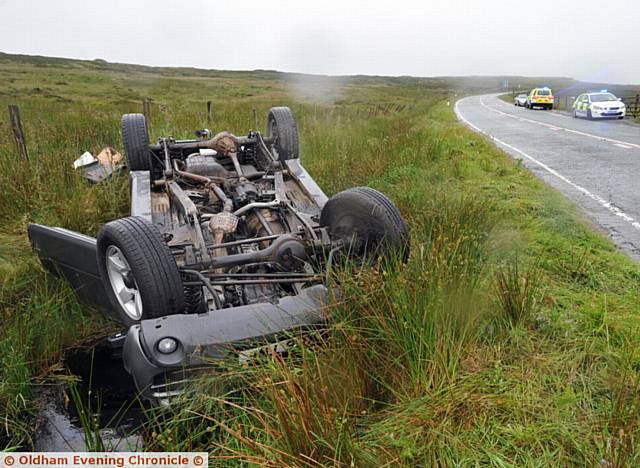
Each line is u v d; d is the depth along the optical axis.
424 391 2.63
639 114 26.11
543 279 4.16
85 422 2.48
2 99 23.91
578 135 16.20
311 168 8.11
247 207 4.26
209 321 2.87
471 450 2.26
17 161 7.09
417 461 2.29
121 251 3.17
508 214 5.98
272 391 2.34
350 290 3.12
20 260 4.76
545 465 2.18
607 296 3.90
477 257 4.08
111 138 10.02
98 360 3.60
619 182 8.50
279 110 6.01
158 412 2.81
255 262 3.49
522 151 12.37
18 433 2.85
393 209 3.70
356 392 2.66
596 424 2.39
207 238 4.03
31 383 3.24
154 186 4.96
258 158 5.97
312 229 3.83
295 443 2.24
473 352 2.97
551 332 3.33
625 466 2.02
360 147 9.84
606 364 2.92
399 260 3.50
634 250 5.16
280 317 2.97
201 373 2.76
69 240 3.73
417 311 2.93
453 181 7.96
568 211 6.38
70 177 6.88
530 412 2.51
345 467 2.17
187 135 11.11
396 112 24.75
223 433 2.64
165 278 3.12
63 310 3.97
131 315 3.41
